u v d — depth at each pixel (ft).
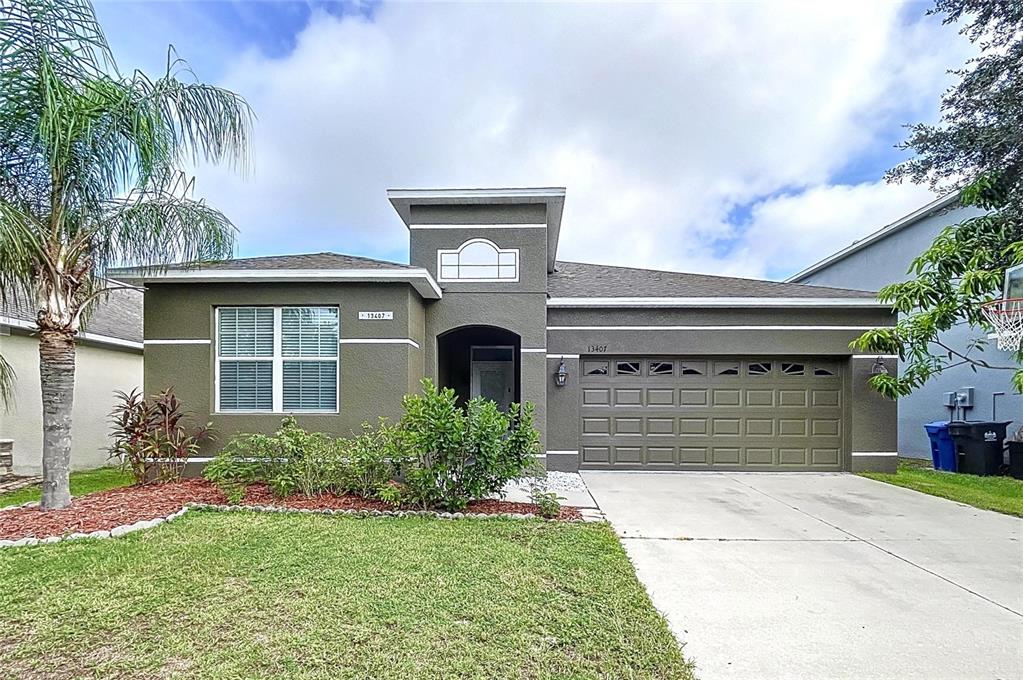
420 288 33.53
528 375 36.50
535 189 35.63
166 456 28.91
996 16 32.65
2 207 19.44
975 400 43.86
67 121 20.29
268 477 26.76
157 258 24.57
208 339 31.76
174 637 12.45
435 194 35.68
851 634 13.62
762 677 11.64
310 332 32.14
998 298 30.96
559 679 11.12
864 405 38.27
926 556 19.67
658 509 26.66
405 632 12.84
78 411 39.58
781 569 18.19
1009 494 31.04
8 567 16.48
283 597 14.61
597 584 16.06
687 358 39.34
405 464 25.05
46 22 20.53
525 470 28.73
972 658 12.53
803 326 38.68
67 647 12.03
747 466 38.83
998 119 33.73
